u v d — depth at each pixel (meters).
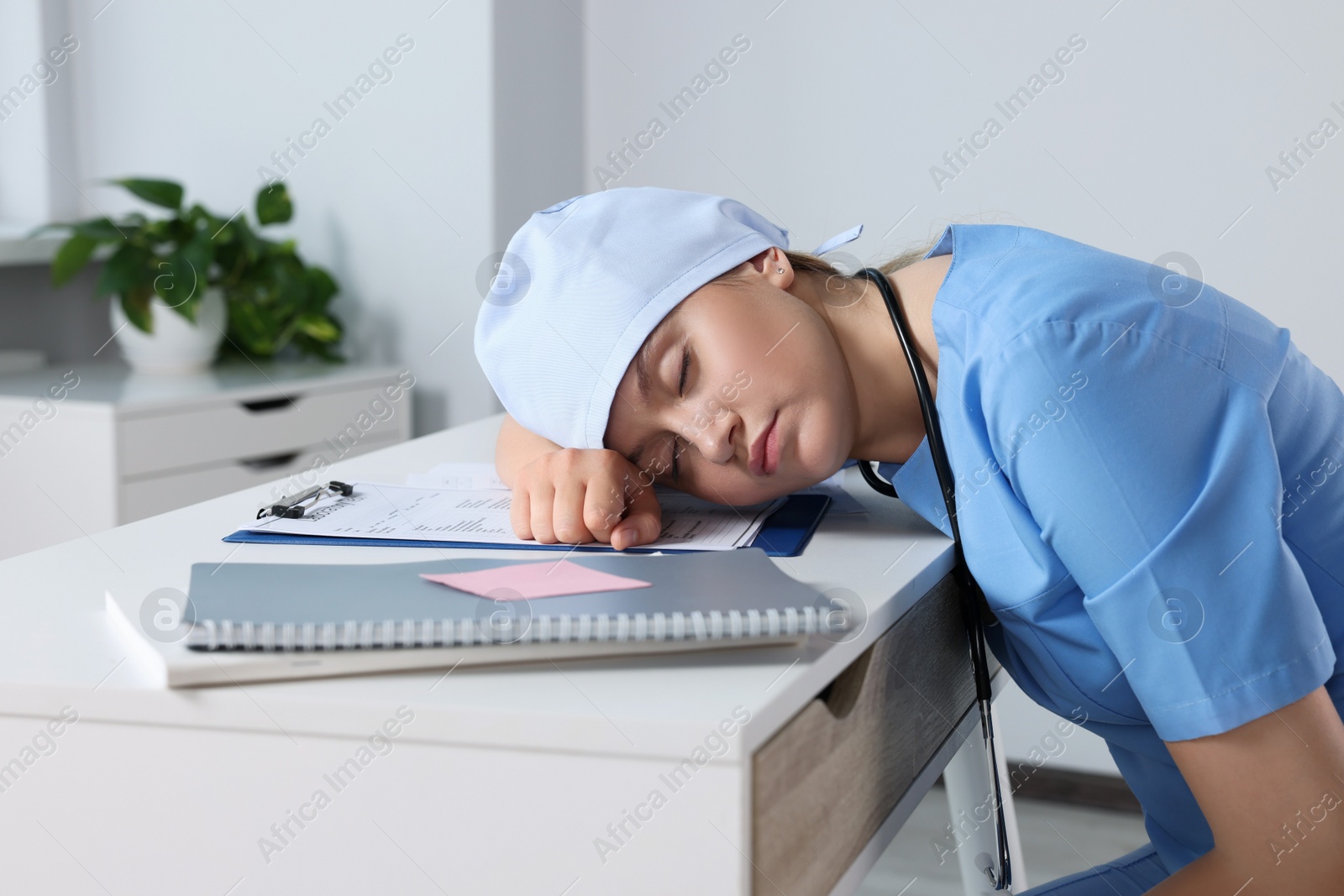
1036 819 1.99
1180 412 0.66
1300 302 1.83
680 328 0.79
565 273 0.82
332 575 0.59
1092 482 0.65
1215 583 0.64
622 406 0.80
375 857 0.47
